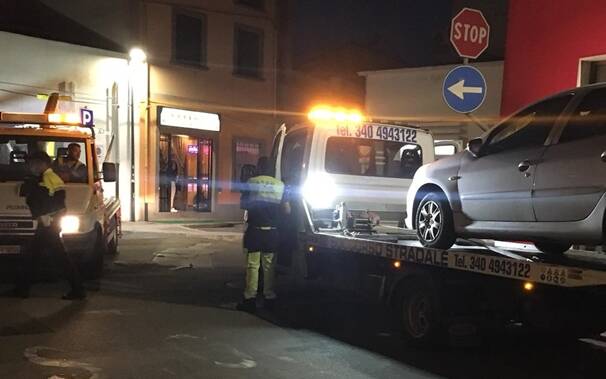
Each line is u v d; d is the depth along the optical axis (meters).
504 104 11.07
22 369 5.39
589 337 6.63
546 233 5.41
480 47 8.80
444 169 6.65
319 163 8.35
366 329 7.29
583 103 5.37
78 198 9.18
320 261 8.34
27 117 10.02
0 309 7.64
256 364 5.75
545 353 6.51
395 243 6.93
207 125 21.19
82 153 10.28
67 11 19.56
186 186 20.89
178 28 20.39
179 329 6.94
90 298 8.42
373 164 8.84
